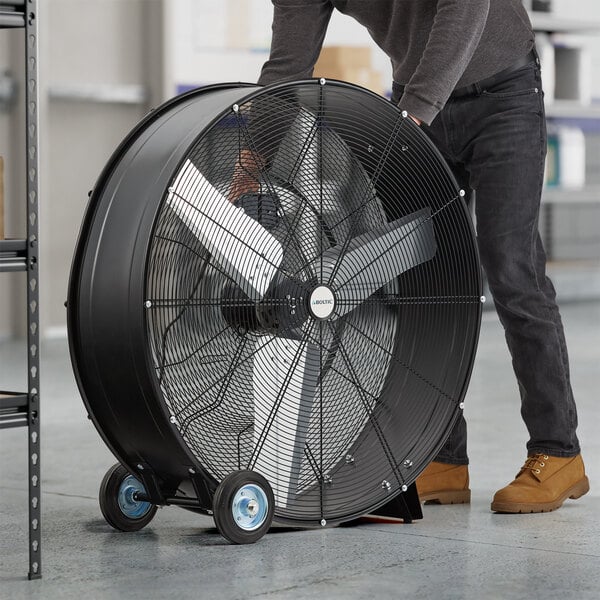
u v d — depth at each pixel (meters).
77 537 3.06
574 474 3.43
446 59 3.10
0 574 2.69
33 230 2.59
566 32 9.81
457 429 3.51
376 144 3.18
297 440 3.08
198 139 2.79
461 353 3.35
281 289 2.98
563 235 10.40
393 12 3.34
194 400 2.89
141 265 2.77
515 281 3.36
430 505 3.50
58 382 6.20
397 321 3.33
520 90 3.32
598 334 8.03
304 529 3.15
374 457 3.26
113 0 8.15
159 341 2.85
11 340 7.82
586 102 9.75
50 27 7.88
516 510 3.33
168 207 2.84
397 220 3.18
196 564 2.76
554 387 3.40
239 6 8.66
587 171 10.16
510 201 3.33
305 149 3.04
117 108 8.30
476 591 2.54
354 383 3.12
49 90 7.83
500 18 3.29
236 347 2.96
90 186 8.22
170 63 8.29
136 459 3.04
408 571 2.70
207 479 2.93
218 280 2.92
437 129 3.42
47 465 4.13
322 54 7.94
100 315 2.87
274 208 3.01
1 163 2.67
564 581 2.62
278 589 2.55
